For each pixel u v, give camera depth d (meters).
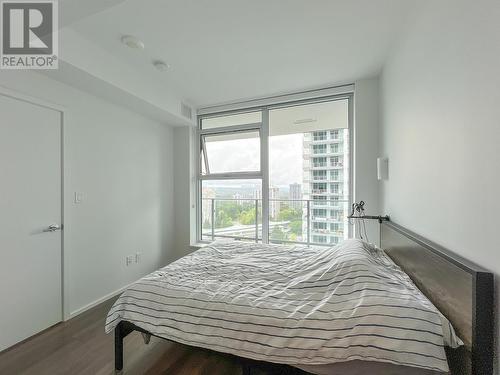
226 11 1.68
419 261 1.36
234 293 1.46
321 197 3.26
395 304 1.11
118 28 1.86
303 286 1.48
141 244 3.16
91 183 2.48
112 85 2.24
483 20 0.89
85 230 2.42
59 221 2.17
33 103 1.96
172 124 3.62
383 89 2.45
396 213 2.00
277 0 1.58
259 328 1.23
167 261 3.64
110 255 2.71
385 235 2.13
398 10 1.68
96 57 2.07
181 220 3.76
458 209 1.07
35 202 1.99
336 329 1.11
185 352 1.76
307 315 1.20
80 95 2.35
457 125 1.08
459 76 1.05
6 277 1.81
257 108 3.46
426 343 0.99
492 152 0.85
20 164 1.89
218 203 3.81
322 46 2.11
